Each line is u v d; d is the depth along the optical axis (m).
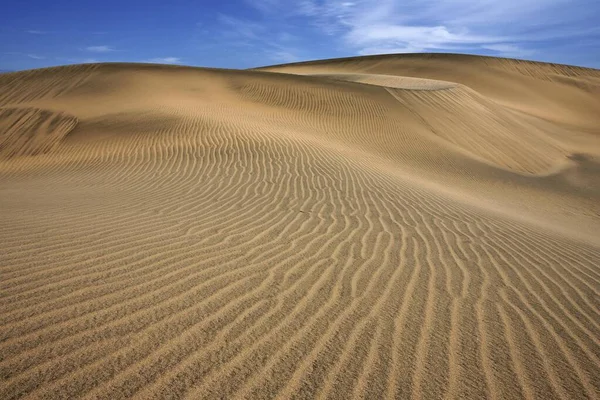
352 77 43.34
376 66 68.81
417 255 4.82
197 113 19.03
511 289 4.02
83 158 13.23
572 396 2.42
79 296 3.16
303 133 17.30
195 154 12.46
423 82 35.84
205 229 5.32
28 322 2.72
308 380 2.38
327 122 20.77
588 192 15.11
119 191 8.00
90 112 19.61
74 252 4.10
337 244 5.03
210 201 7.11
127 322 2.84
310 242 5.04
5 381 2.16
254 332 2.85
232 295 3.40
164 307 3.10
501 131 22.83
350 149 15.54
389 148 17.30
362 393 2.30
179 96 24.73
